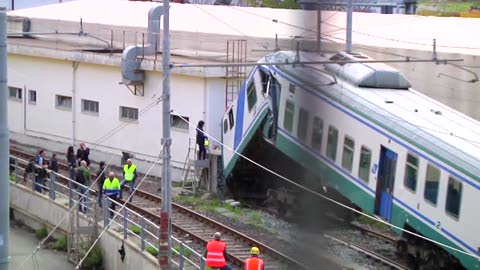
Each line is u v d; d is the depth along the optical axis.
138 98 103.56
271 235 74.50
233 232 74.62
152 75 101.19
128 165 87.50
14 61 122.50
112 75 107.00
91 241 77.81
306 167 78.06
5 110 39.38
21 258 79.56
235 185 91.12
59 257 79.69
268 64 63.03
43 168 90.69
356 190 72.31
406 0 127.12
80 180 86.56
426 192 64.19
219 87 96.75
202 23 113.62
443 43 93.38
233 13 115.44
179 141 98.81
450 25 101.00
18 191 93.94
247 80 86.94
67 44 122.19
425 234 64.44
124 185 93.69
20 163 106.12
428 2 143.38
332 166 75.12
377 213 70.19
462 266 62.31
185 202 88.50
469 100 84.38
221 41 106.25
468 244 59.72
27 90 120.88
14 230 90.62
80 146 100.25
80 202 79.69
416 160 65.38
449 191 61.78
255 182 90.38
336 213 77.38
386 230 77.38
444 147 63.12
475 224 59.03
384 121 69.31
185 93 98.38
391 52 92.69
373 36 99.56
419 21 104.25
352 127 72.88
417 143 65.31
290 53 80.19
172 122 100.31
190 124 92.94
